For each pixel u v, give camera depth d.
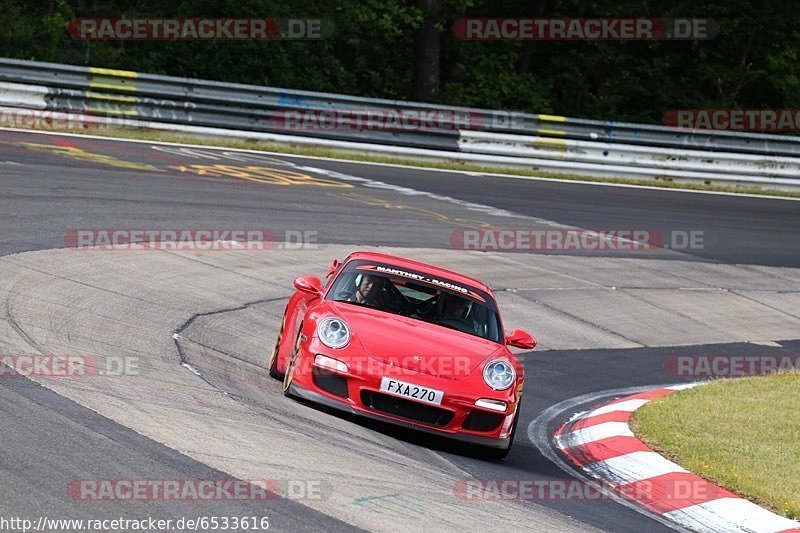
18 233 44.91
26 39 102.81
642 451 29.80
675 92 138.88
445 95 125.81
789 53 140.88
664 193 87.88
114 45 113.38
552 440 32.59
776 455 30.48
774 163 97.00
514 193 78.81
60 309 34.66
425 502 21.12
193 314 39.09
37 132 72.94
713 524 24.47
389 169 81.25
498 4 134.75
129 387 26.17
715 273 66.00
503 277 56.59
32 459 19.20
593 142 91.31
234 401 27.00
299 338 29.27
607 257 64.81
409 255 56.53
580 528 21.72
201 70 115.44
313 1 119.94
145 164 67.12
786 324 58.53
